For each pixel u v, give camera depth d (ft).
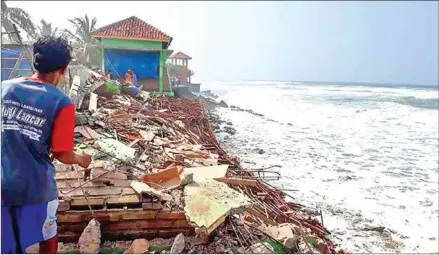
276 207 23.30
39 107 8.32
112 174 17.22
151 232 15.87
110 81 57.06
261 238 16.83
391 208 34.73
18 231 8.45
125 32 84.12
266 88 330.34
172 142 31.78
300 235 18.44
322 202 34.99
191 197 16.70
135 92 60.95
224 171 22.43
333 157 56.34
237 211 16.42
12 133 8.22
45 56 8.56
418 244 26.81
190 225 16.02
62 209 14.98
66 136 8.58
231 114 102.68
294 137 72.79
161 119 42.19
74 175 17.11
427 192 40.24
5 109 8.27
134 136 30.35
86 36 131.03
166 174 19.07
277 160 51.31
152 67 85.10
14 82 8.50
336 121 102.83
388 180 44.60
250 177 28.81
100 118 32.48
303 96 213.87
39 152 8.43
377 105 155.33
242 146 59.41
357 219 30.99
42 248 9.26
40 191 8.58
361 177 45.39
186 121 51.06
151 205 15.78
